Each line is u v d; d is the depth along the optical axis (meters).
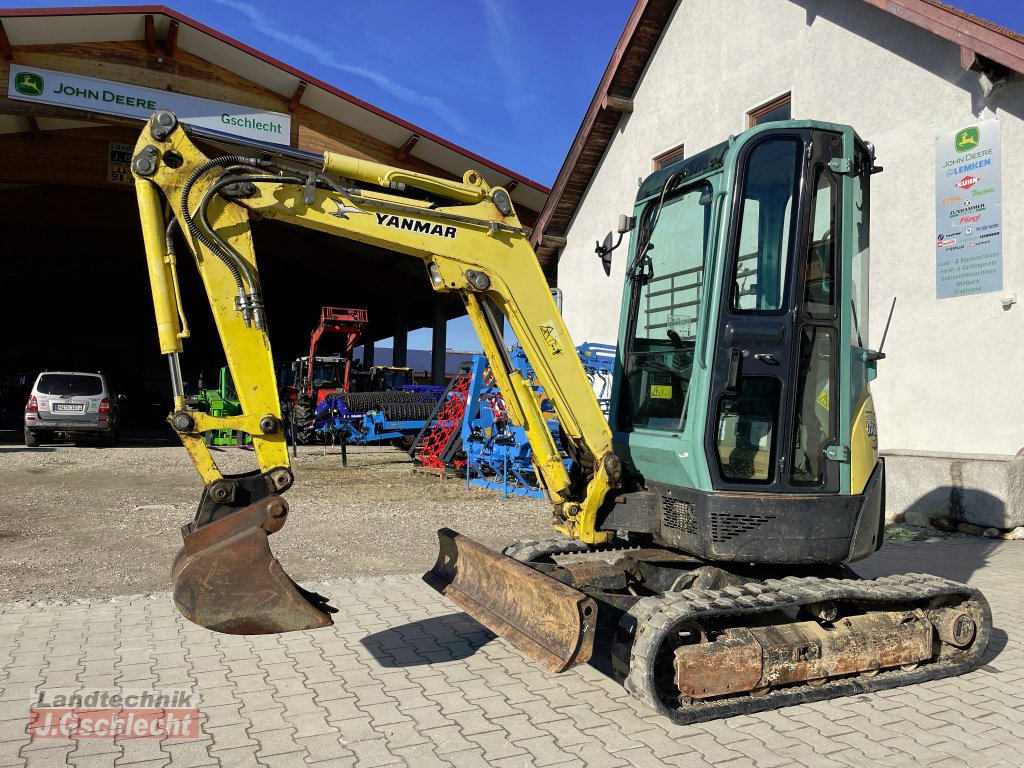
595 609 3.82
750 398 4.38
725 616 4.13
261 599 3.72
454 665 4.66
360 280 25.34
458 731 3.75
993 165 9.14
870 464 4.61
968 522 8.98
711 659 3.93
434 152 17.30
